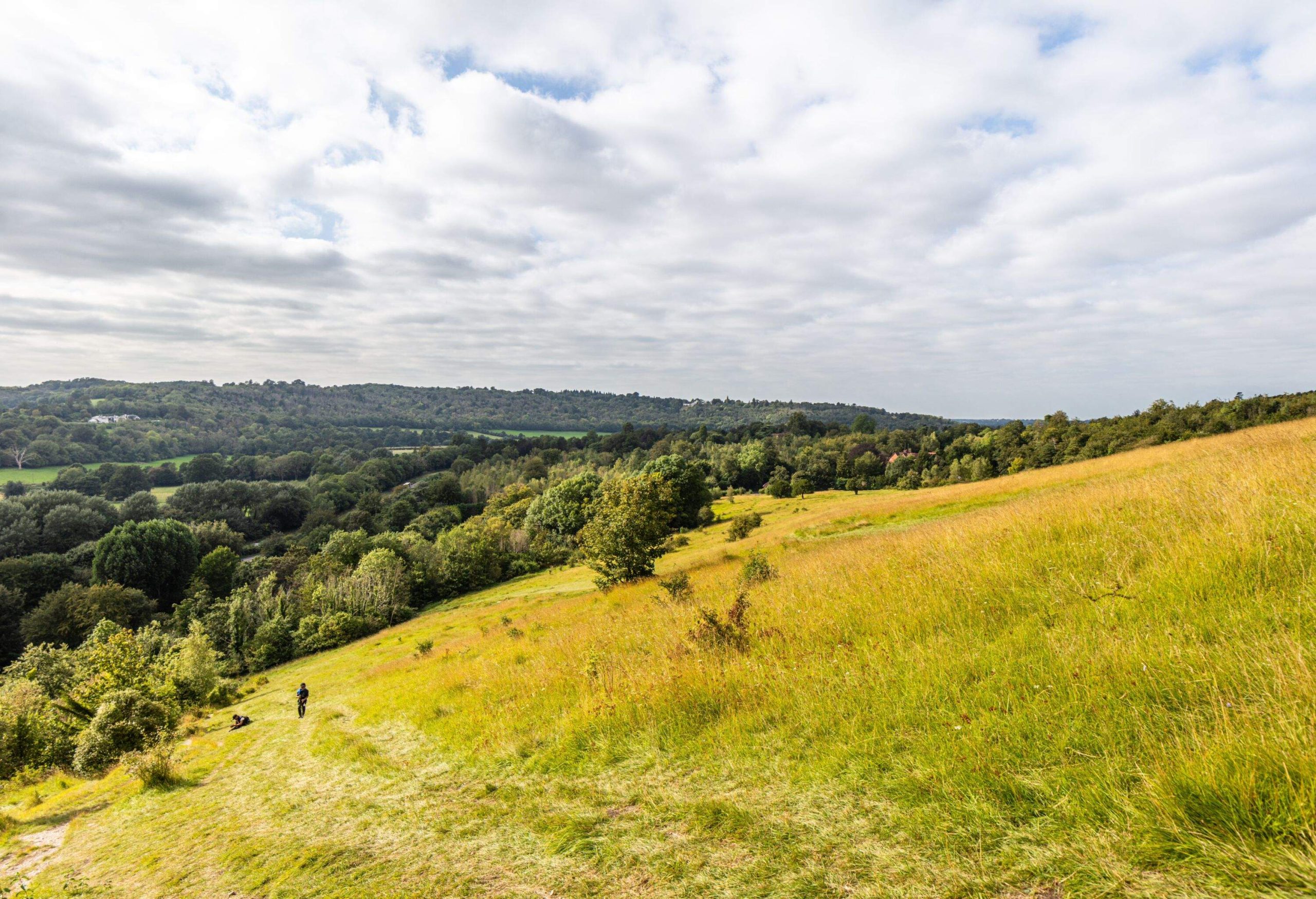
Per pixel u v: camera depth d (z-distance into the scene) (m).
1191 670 3.73
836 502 62.38
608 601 21.25
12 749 16.81
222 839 7.00
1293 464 7.95
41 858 8.18
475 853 4.84
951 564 8.72
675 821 4.43
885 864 3.17
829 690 5.71
